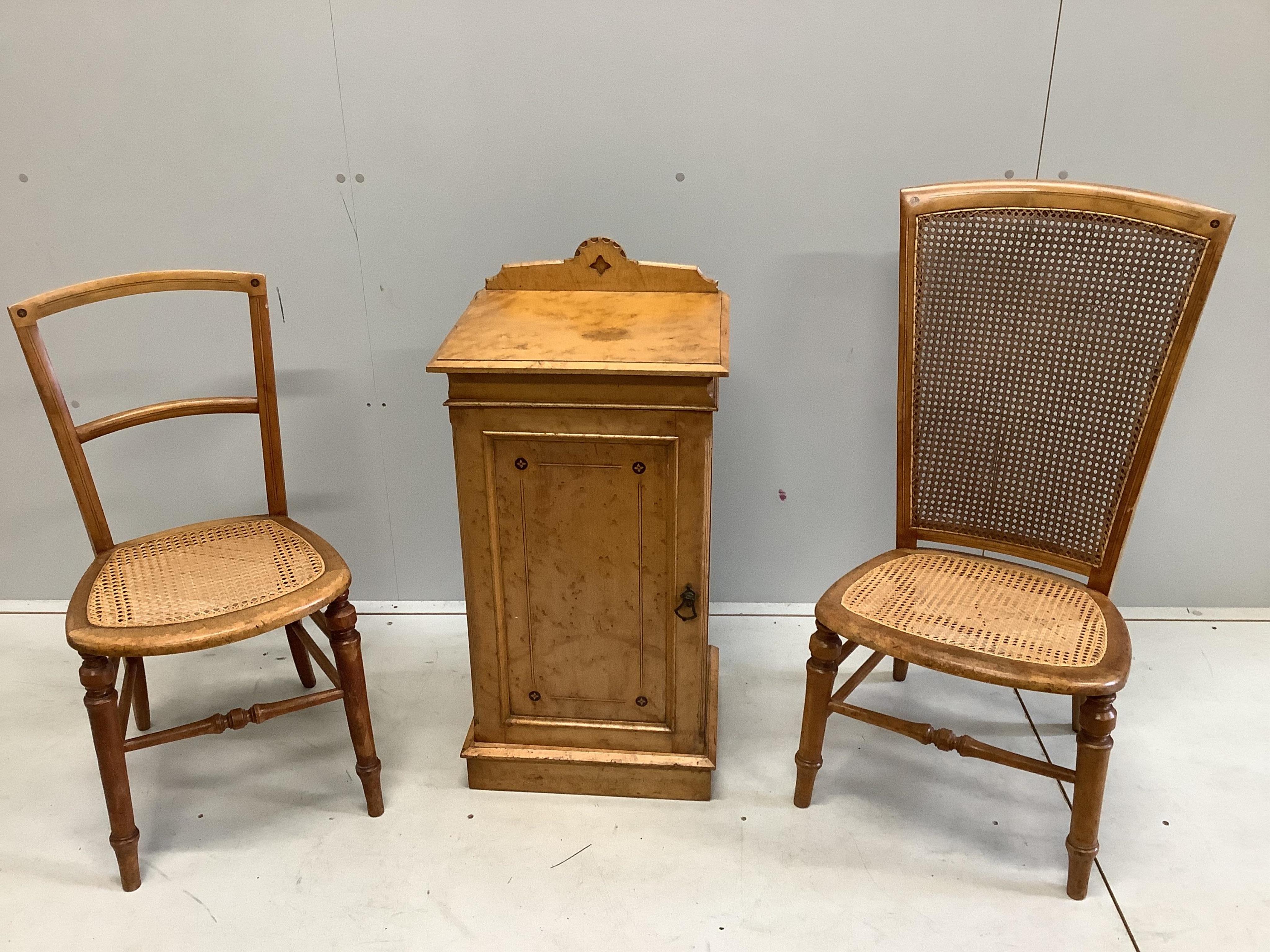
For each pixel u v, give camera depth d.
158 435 2.15
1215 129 1.84
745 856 1.68
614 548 1.62
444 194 1.93
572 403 1.50
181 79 1.85
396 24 1.80
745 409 2.10
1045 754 1.88
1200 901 1.58
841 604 1.62
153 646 1.47
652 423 1.51
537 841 1.71
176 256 2.00
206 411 1.79
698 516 1.56
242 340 2.06
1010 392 1.70
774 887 1.62
